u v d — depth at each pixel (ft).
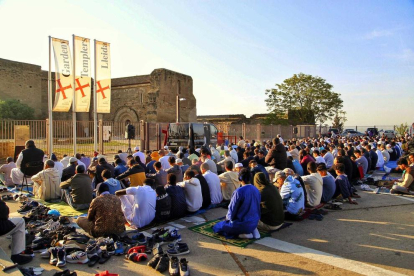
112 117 135.03
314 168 25.03
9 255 15.55
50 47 48.26
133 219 20.62
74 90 50.24
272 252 16.79
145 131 71.05
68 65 49.67
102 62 53.72
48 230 18.79
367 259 15.89
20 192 30.58
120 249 16.55
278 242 18.20
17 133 47.11
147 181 21.40
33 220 21.25
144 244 17.44
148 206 20.76
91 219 18.49
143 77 127.24
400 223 21.70
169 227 20.92
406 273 14.35
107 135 67.67
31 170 31.32
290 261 15.67
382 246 17.60
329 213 24.18
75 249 16.38
